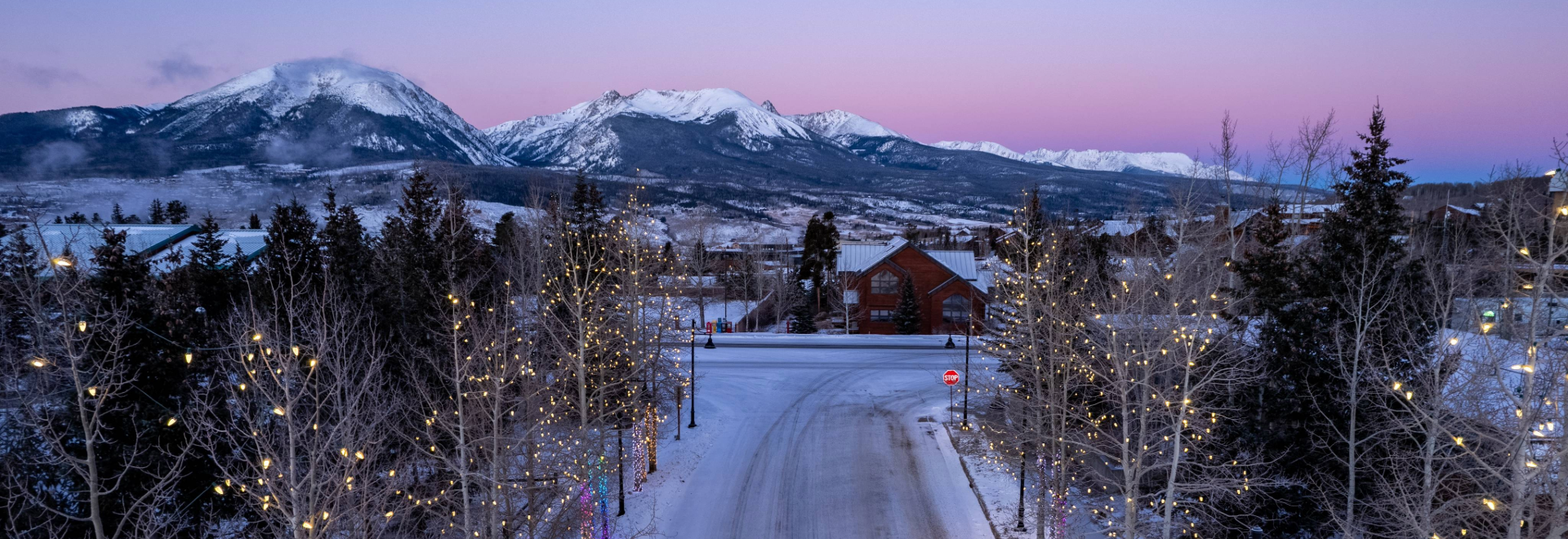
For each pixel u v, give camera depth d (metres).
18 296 16.58
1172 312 19.64
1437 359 17.94
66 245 16.50
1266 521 21.56
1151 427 23.42
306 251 28.53
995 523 25.92
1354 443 18.59
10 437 17.11
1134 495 19.41
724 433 35.56
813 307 76.31
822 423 36.88
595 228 39.47
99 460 17.73
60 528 16.34
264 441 15.02
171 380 18.58
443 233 30.97
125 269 18.23
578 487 24.47
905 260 62.75
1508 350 16.73
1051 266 24.81
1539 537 13.39
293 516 14.20
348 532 18.03
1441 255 25.52
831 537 25.11
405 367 24.66
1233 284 28.88
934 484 29.30
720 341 54.72
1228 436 22.38
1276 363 21.34
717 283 89.25
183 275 24.16
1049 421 24.66
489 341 20.84
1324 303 20.41
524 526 21.73
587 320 24.83
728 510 27.17
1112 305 22.12
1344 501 20.91
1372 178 20.06
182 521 18.80
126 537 18.17
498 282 34.00
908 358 49.53
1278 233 23.20
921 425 36.28
